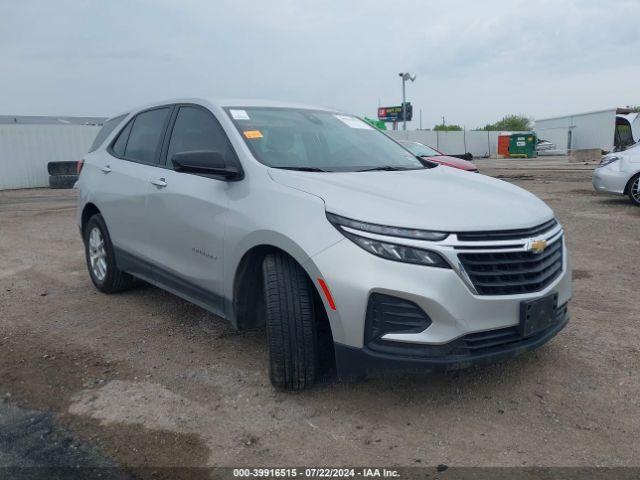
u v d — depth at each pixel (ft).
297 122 14.37
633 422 10.15
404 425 10.12
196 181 13.23
